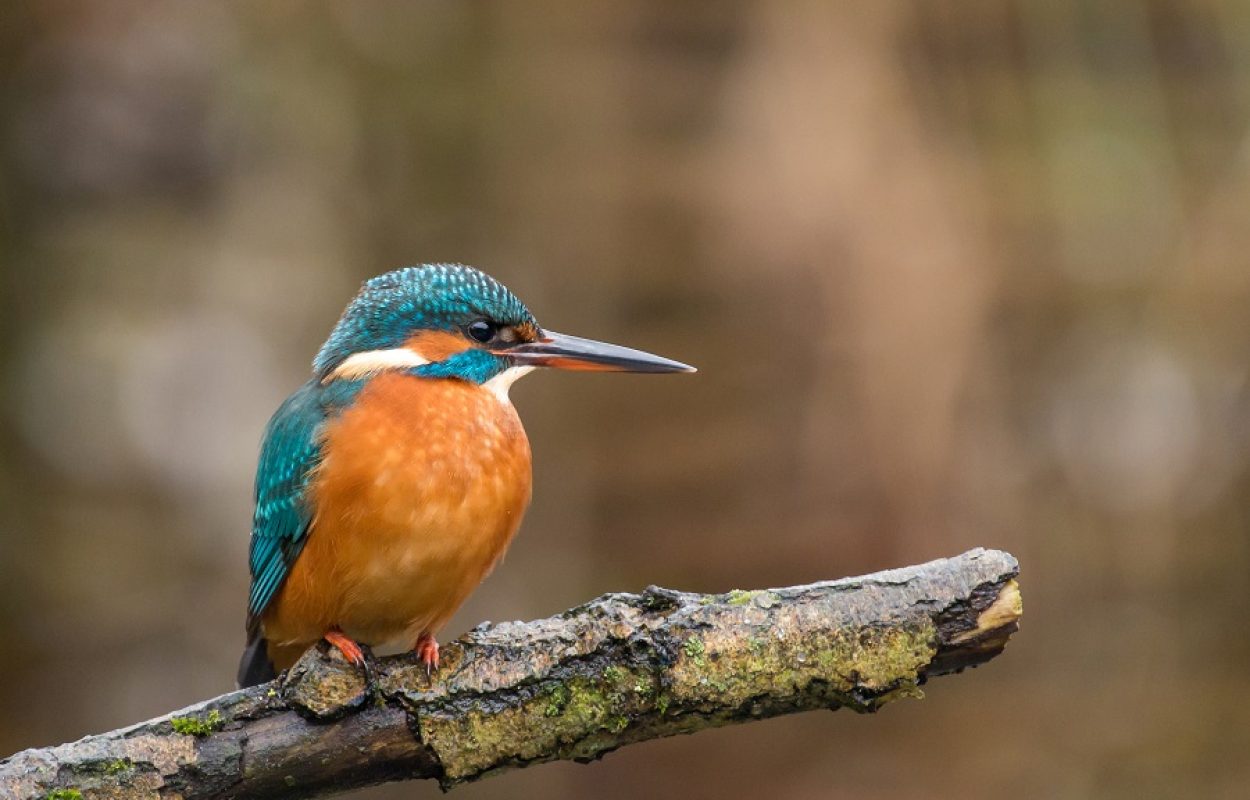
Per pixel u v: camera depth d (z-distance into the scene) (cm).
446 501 673
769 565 1131
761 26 1161
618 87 1191
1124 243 1219
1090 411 1209
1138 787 1182
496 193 1298
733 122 1152
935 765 1164
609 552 1184
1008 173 1166
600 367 771
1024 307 1171
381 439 675
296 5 1486
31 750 528
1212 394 1230
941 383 1118
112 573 1386
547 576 1221
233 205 1506
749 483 1133
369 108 1445
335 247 1478
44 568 1365
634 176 1173
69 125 1473
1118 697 1195
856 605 544
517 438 710
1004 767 1167
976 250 1137
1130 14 1223
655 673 548
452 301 743
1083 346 1207
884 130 1136
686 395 1152
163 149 1503
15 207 1447
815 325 1121
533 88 1261
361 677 555
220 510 1438
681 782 1167
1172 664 1204
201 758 538
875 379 1114
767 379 1128
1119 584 1216
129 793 528
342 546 674
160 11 1491
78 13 1466
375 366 720
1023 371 1174
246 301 1484
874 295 1116
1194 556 1223
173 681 1378
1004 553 552
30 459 1396
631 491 1167
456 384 718
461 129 1384
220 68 1497
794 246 1125
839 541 1118
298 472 692
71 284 1452
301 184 1484
